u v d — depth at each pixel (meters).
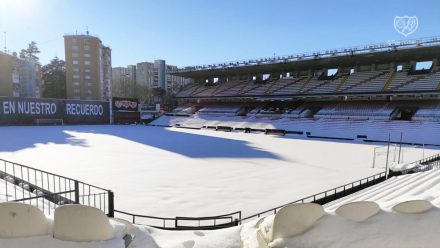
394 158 20.50
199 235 5.23
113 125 51.47
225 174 14.92
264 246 3.06
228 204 10.40
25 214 2.82
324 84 45.59
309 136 37.53
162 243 4.41
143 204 10.20
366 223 3.02
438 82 35.66
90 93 67.25
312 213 3.09
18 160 17.48
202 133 39.28
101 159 18.47
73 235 2.83
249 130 43.00
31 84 62.62
